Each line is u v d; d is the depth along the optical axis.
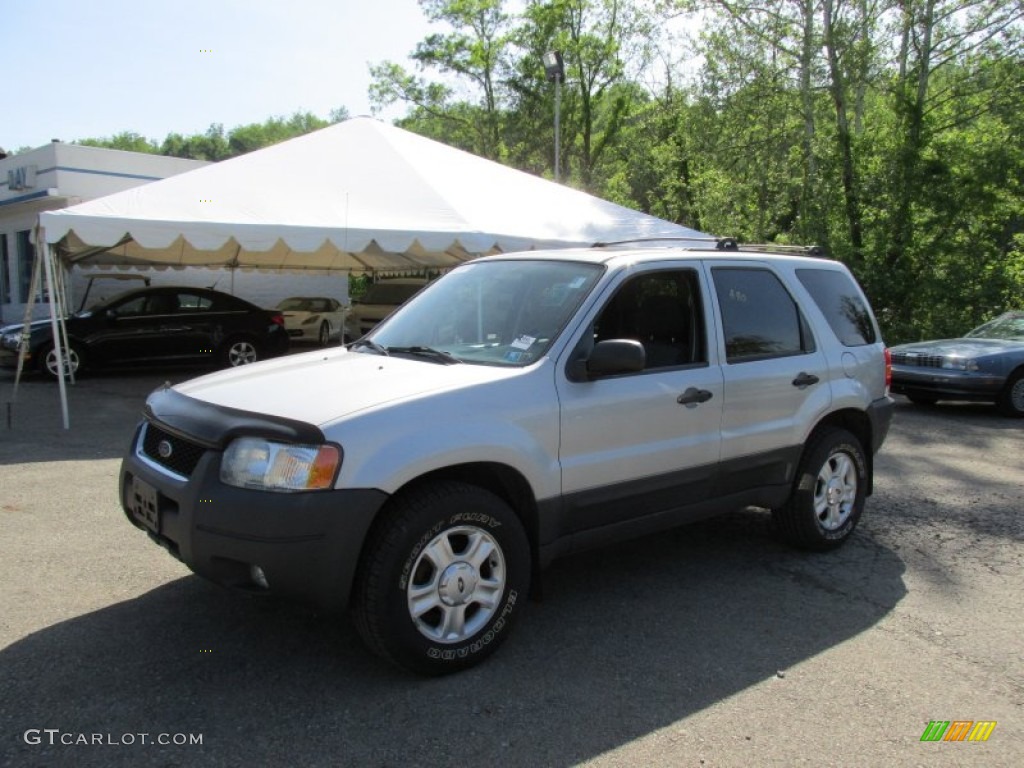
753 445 4.59
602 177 37.72
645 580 4.67
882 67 18.25
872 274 17.75
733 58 19.16
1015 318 12.19
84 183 20.38
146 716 3.10
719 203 20.45
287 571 3.10
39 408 10.37
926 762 2.92
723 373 4.44
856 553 5.21
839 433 5.12
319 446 3.13
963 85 17.91
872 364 5.41
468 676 3.48
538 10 35.62
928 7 17.41
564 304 4.08
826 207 18.45
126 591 4.29
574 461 3.81
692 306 4.48
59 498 6.01
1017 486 7.02
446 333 4.34
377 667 3.53
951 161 17.69
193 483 3.25
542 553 3.79
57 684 3.32
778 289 4.98
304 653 3.64
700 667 3.61
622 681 3.46
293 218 10.41
